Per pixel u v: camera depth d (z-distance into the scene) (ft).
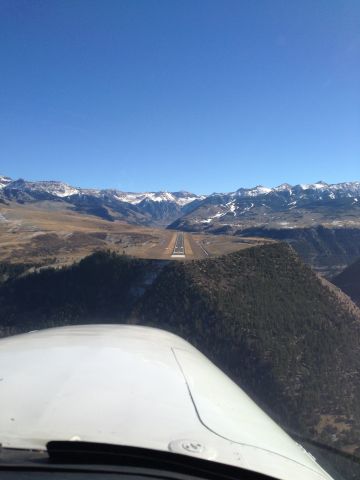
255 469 10.34
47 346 19.10
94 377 14.84
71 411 12.03
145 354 18.72
